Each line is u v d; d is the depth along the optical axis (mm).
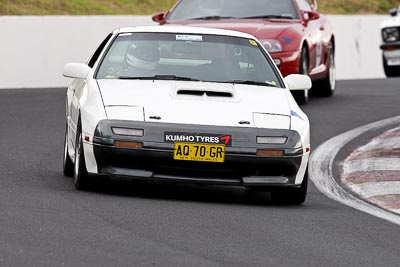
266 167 20047
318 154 28234
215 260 14406
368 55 59688
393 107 37875
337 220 18719
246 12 37656
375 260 15195
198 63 22469
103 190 20578
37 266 13266
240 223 17625
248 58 22891
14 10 58531
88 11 63000
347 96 41688
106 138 19781
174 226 16828
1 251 13984
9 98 39094
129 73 22125
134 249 14727
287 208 20094
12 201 18344
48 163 24859
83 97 21188
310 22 39312
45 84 45656
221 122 20094
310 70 38281
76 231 15742
